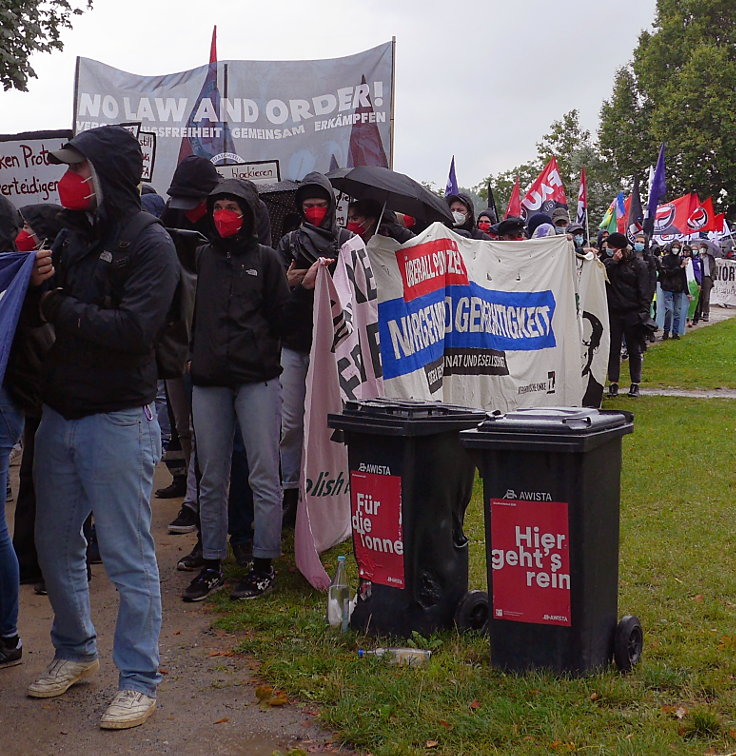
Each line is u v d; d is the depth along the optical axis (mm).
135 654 3896
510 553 4082
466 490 4711
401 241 7422
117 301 3752
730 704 3895
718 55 56844
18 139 9297
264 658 4488
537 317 9781
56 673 4133
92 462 3783
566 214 14477
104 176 3699
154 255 3732
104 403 3766
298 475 6688
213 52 10375
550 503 3980
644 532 6637
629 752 3451
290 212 8305
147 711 3881
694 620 4941
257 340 5270
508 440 3969
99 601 5332
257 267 5293
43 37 12297
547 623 4066
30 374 4109
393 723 3770
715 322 27688
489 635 4418
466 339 8602
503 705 3816
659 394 14742
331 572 5691
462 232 9070
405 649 4391
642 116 60844
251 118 10078
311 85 10062
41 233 4902
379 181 6742
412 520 4508
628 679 4102
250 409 5281
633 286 13945
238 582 5551
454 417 4441
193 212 6094
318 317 5438
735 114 56531
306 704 4020
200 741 3721
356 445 4605
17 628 4770
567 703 3857
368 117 10023
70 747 3668
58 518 3965
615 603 4254
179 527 6695
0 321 3768
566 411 4172
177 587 5594
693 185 58656
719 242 41375
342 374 5676
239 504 6016
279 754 3564
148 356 3865
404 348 7371
